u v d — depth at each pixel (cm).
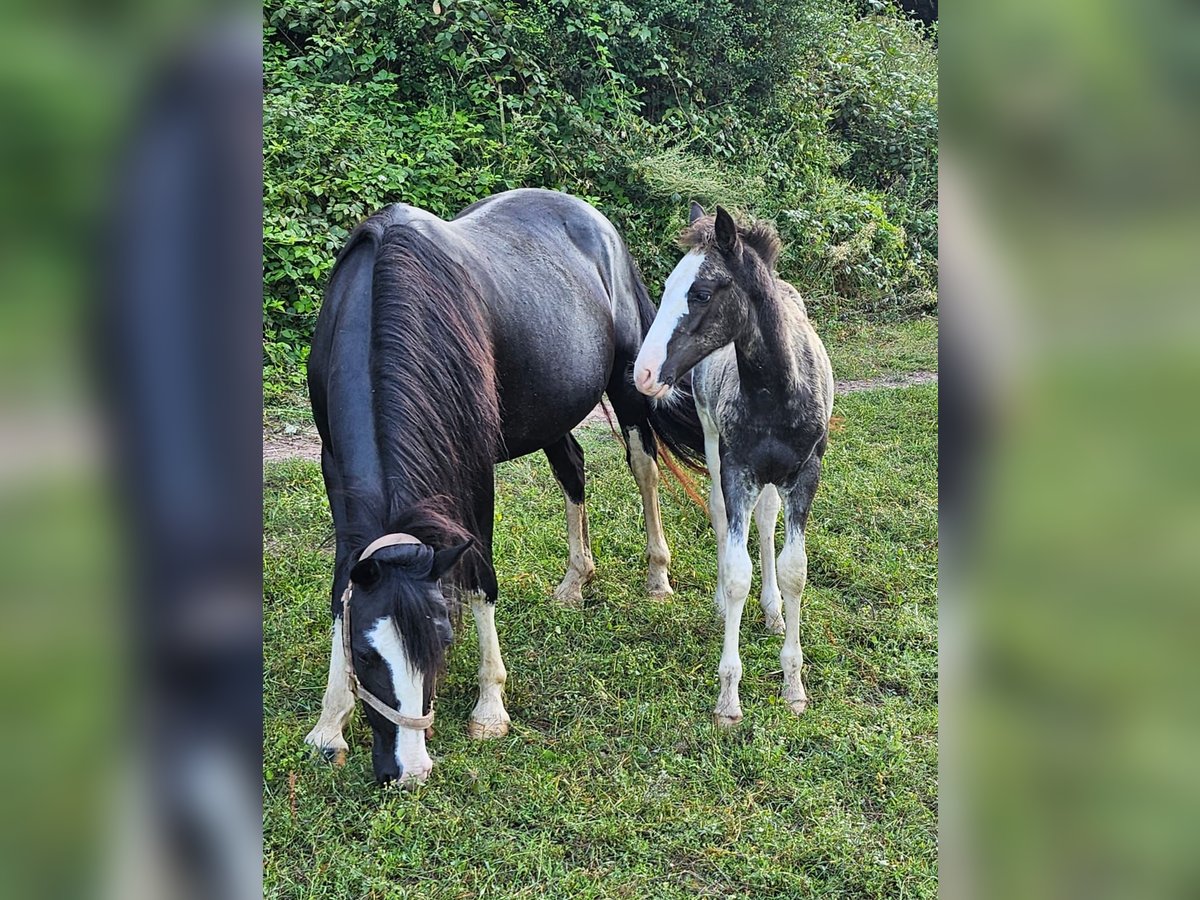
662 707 355
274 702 354
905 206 1205
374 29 947
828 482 570
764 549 412
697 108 1128
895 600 436
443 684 362
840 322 1015
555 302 393
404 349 301
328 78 921
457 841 281
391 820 283
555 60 1017
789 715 347
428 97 956
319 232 768
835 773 317
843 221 1085
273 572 442
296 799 295
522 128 948
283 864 270
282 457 604
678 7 1093
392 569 268
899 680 375
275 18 931
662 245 977
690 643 399
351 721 336
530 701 360
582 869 273
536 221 421
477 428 320
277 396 694
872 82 1320
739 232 338
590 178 988
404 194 846
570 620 417
